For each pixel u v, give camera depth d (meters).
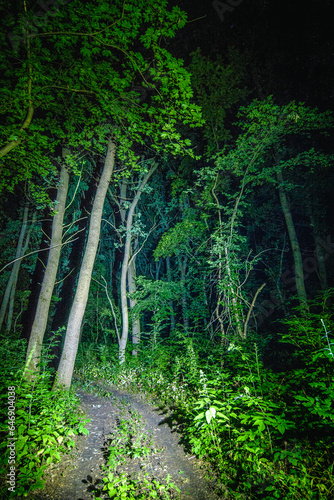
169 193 15.49
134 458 4.38
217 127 11.70
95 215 8.24
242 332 8.66
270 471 3.40
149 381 8.27
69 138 7.49
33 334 7.29
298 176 13.60
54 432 4.09
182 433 5.16
